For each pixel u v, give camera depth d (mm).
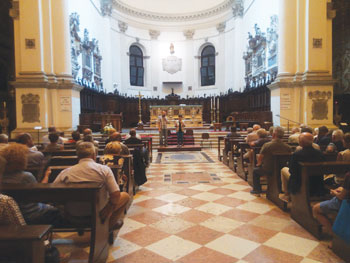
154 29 26078
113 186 3018
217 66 25094
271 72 15992
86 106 16750
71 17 15109
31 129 12148
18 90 12195
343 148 5637
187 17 26000
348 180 2783
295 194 4148
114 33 23000
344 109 17000
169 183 6629
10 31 18562
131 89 25062
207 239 3605
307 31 12242
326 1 12188
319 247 3346
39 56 12180
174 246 3420
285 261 3025
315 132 7660
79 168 2979
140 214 4551
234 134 9188
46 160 4438
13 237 1645
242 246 3395
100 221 2896
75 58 15750
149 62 26141
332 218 3338
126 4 23672
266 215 4445
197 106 18469
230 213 4555
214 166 8820
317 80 12055
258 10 18219
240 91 21062
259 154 5523
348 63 17516
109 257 3154
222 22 24453
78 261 3059
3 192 2533
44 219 2805
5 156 2656
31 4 12062
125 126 23047
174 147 12773
